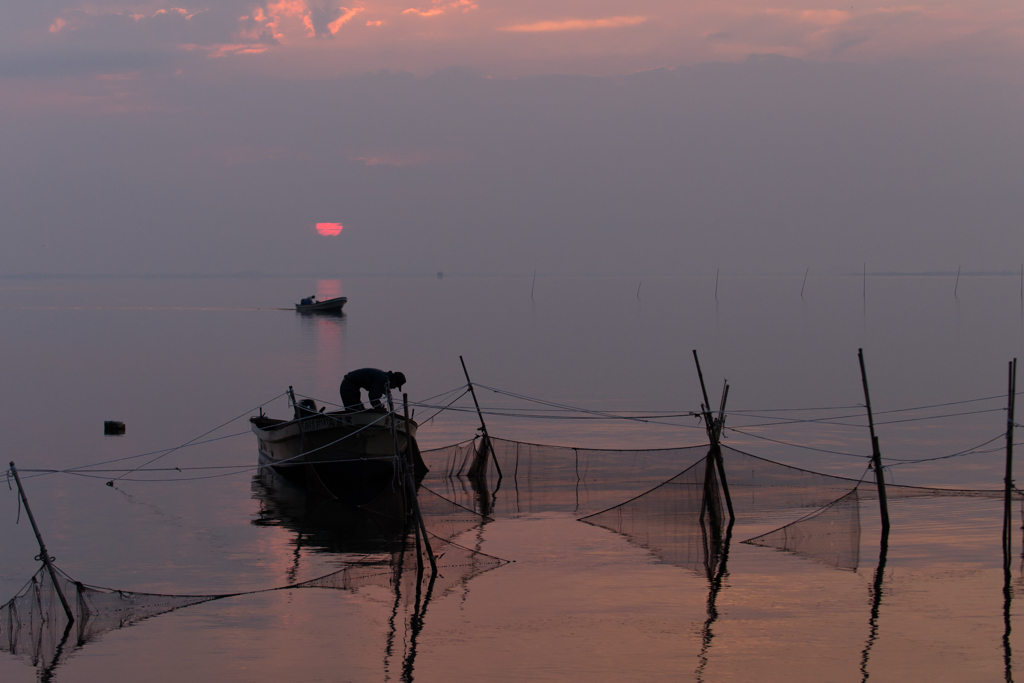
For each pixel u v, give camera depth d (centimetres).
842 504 1786
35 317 10462
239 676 1126
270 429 2414
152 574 1528
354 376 2444
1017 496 1900
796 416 3189
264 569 1548
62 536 1769
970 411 3216
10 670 1150
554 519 1869
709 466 1831
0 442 2819
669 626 1263
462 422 3203
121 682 1116
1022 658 1148
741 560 1547
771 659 1155
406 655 1180
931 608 1312
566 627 1264
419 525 1554
